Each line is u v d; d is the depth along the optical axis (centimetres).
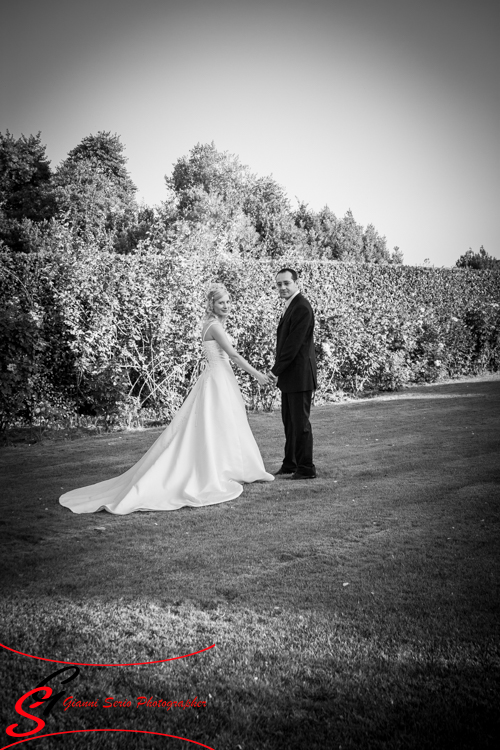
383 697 218
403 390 1134
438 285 1638
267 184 3478
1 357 740
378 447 658
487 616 275
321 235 3294
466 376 1316
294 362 545
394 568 333
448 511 432
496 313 1358
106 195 3931
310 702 216
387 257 3469
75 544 385
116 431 801
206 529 411
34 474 582
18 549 377
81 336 811
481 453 610
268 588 310
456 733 199
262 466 539
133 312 841
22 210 3944
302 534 394
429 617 275
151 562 351
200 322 873
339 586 311
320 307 1040
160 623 274
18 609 290
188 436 511
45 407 800
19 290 809
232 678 231
